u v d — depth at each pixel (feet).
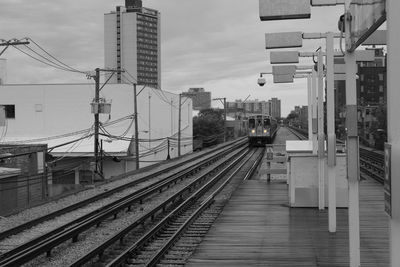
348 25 19.22
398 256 9.65
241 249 30.58
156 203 61.41
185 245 34.32
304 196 45.91
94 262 32.68
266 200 51.29
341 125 166.81
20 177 81.05
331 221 34.86
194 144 233.76
